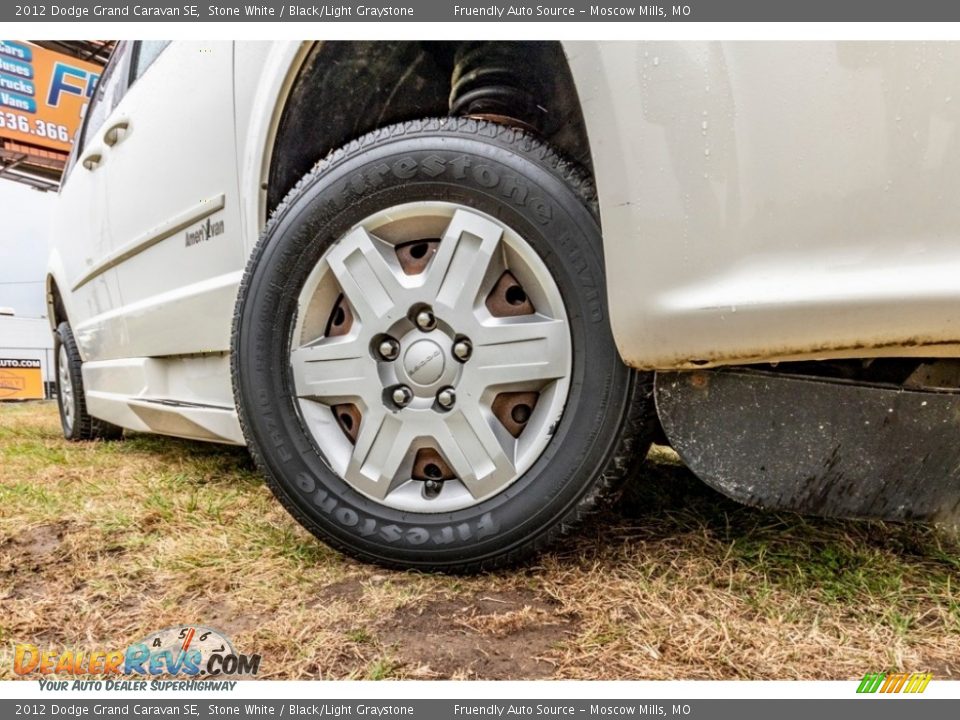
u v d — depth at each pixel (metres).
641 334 0.97
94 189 2.52
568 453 1.10
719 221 0.90
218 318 1.64
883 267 0.82
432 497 1.19
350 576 1.19
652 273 0.94
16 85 11.34
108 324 2.46
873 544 1.25
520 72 1.29
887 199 0.81
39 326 11.66
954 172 0.79
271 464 1.27
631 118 0.95
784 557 1.19
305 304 1.27
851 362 0.96
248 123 1.47
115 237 2.29
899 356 0.85
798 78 0.85
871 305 0.82
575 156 1.25
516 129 1.19
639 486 1.67
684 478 1.76
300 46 1.30
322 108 1.45
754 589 1.08
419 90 1.46
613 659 0.90
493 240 1.13
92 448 2.79
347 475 1.22
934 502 0.93
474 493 1.15
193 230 1.75
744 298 0.88
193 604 1.09
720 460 1.01
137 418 2.27
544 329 1.11
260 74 1.44
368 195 1.20
